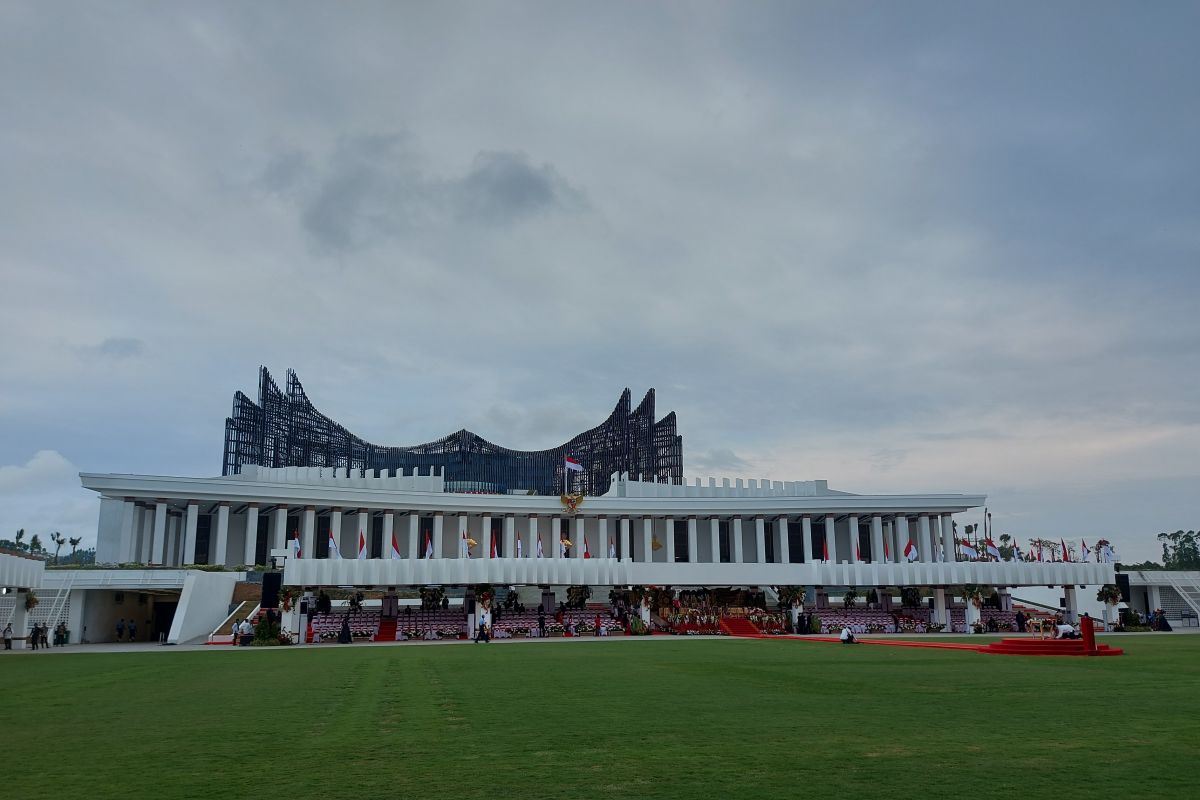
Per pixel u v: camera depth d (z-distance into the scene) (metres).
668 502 105.75
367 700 22.05
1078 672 29.16
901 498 106.69
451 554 105.75
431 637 65.19
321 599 71.44
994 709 19.25
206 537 97.62
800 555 113.25
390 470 129.00
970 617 73.62
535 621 69.50
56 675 31.28
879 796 11.22
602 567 70.06
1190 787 11.64
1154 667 31.44
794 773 12.61
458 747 14.91
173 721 18.42
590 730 16.62
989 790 11.51
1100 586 82.25
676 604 74.62
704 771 12.79
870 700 21.11
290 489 91.75
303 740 15.80
